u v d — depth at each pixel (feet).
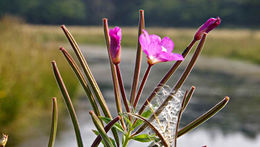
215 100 35.91
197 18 264.72
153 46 3.71
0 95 23.53
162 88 3.69
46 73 30.63
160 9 275.39
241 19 254.88
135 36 163.53
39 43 33.30
